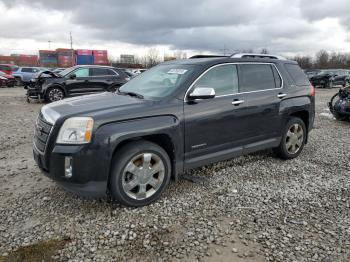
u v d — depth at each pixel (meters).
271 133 5.21
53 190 4.28
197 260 2.88
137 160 3.75
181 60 5.08
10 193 4.19
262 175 4.89
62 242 3.12
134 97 4.28
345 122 9.74
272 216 3.66
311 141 7.13
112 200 3.97
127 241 3.15
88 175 3.41
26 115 10.59
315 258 2.93
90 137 3.40
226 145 4.59
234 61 4.81
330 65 77.56
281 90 5.33
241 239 3.21
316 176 4.89
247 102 4.77
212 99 4.38
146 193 3.84
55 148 3.44
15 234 3.24
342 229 3.41
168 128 3.88
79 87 13.65
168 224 3.46
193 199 4.04
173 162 4.09
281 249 3.05
